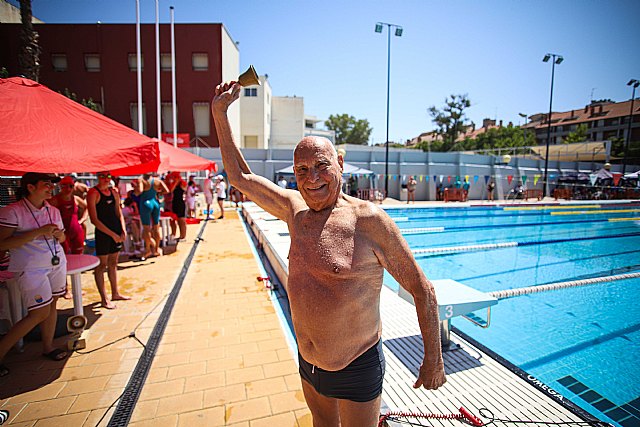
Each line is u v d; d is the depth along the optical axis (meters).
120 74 23.84
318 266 1.35
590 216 16.89
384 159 24.33
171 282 5.61
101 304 4.59
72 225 4.87
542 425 2.26
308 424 2.40
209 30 24.08
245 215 13.45
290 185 20.19
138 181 7.15
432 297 1.37
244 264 6.75
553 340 4.09
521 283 6.57
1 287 3.32
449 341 3.29
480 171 25.31
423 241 10.91
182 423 2.41
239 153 1.80
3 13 16.08
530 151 37.12
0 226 2.82
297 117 37.69
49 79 23.39
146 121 24.28
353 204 1.43
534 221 15.37
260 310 4.42
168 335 3.72
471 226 13.56
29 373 3.01
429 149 46.62
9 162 2.65
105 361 3.20
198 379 2.91
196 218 13.18
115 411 2.52
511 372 2.88
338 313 1.34
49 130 3.09
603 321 4.63
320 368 1.45
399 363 3.03
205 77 24.28
